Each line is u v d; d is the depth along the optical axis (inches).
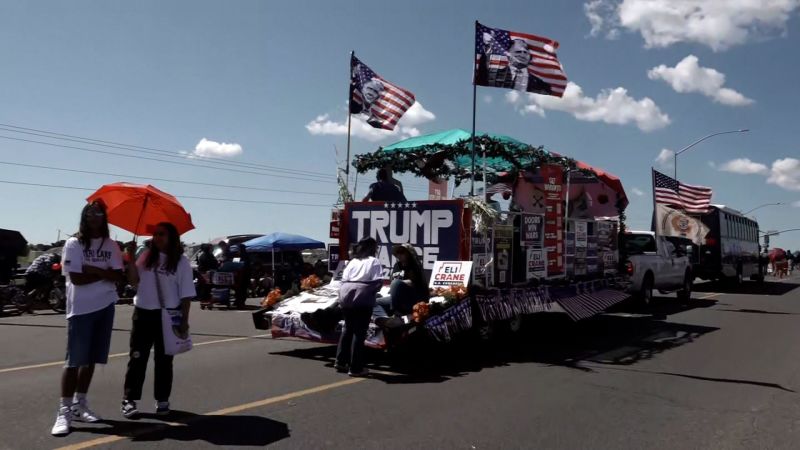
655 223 790.5
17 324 528.1
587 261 512.4
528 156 442.3
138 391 233.9
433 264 381.7
